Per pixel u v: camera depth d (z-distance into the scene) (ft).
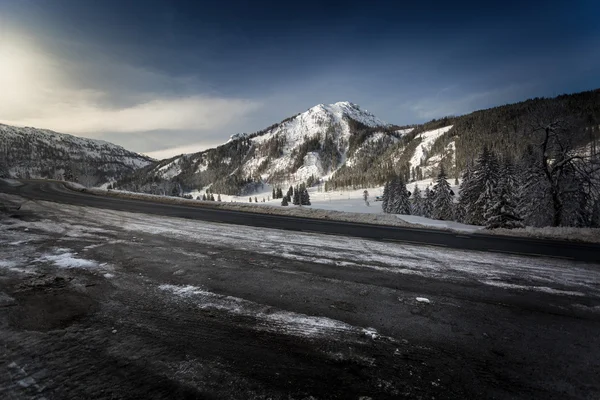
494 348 11.59
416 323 13.38
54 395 8.55
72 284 16.81
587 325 13.64
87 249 24.31
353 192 573.33
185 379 9.33
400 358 10.77
